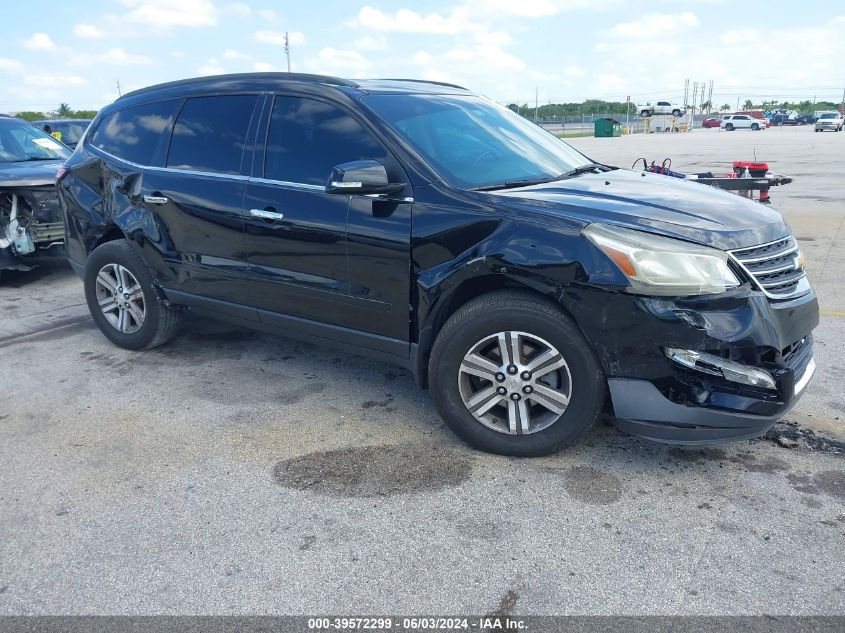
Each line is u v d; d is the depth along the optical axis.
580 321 2.97
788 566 2.52
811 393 4.04
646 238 2.89
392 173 3.45
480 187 3.37
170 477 3.26
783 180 7.51
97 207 4.91
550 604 2.36
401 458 3.39
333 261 3.64
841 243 8.27
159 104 4.67
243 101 4.18
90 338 5.41
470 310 3.23
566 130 71.38
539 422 3.25
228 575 2.55
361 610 2.35
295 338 4.10
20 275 7.78
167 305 4.79
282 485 3.17
